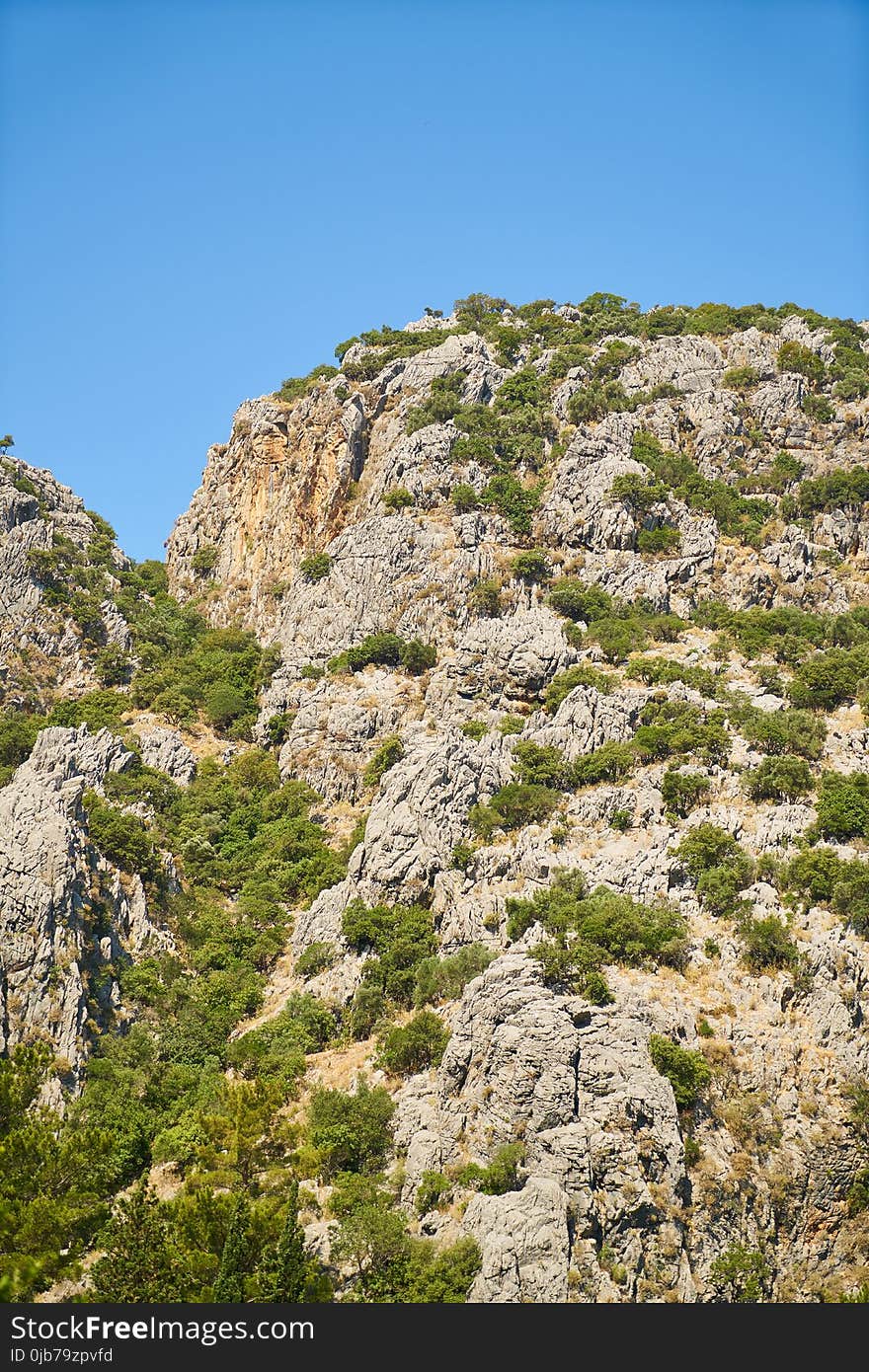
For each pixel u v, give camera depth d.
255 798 199.75
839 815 163.25
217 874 185.75
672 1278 122.75
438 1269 116.56
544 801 172.50
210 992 162.62
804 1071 139.38
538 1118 129.00
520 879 161.38
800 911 152.75
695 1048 137.75
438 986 149.50
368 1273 119.50
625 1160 126.62
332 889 171.75
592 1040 133.38
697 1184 129.62
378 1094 138.50
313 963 162.62
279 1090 137.50
